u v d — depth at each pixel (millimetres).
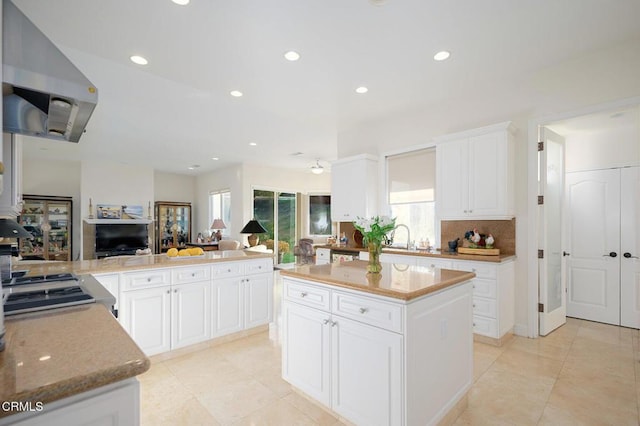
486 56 2848
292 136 5535
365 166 4484
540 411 1996
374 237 2111
